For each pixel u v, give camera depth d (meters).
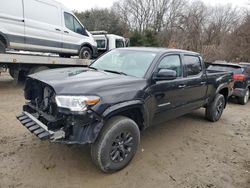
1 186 2.89
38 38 8.33
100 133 3.12
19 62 7.75
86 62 9.87
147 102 3.61
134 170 3.46
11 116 5.31
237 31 24.95
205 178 3.40
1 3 7.19
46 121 3.14
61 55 9.85
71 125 2.93
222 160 3.99
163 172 3.47
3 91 7.83
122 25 43.41
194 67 5.00
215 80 5.70
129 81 3.45
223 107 6.34
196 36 29.72
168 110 4.21
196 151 4.26
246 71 9.12
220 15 41.25
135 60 4.11
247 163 3.95
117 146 3.29
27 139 4.16
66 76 3.39
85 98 2.88
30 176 3.13
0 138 4.14
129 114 3.61
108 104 3.03
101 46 12.52
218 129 5.57
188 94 4.70
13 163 3.39
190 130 5.33
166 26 43.88
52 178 3.13
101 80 3.30
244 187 3.26
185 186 3.18
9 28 7.45
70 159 3.60
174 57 4.42
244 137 5.20
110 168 3.25
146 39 29.84
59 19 9.07
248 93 9.32
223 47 24.86
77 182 3.09
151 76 3.74
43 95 3.33
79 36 9.99
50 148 3.88
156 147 4.28
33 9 8.09
